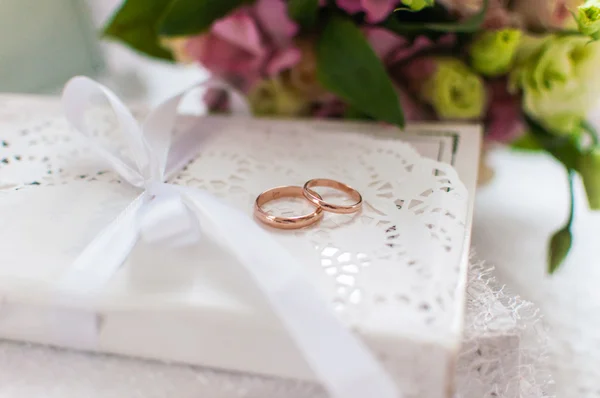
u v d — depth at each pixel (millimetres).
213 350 207
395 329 193
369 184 253
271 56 314
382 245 221
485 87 306
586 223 344
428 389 195
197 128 300
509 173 393
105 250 217
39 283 210
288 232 228
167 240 212
